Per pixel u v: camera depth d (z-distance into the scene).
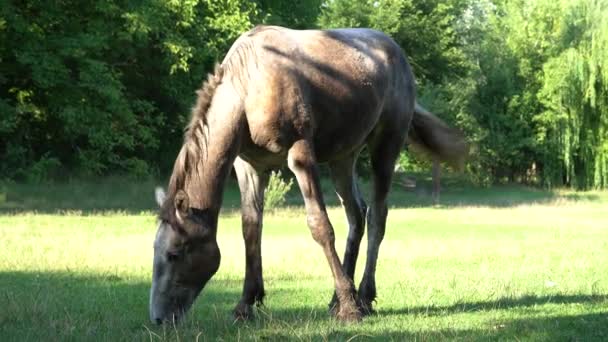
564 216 27.89
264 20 35.50
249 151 6.95
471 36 55.06
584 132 47.09
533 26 49.94
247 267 7.31
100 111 30.83
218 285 10.09
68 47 29.36
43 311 7.44
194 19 32.62
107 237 16.55
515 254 14.68
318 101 7.22
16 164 30.25
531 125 48.91
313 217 6.93
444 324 6.90
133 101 32.66
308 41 7.41
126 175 31.92
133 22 30.17
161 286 6.31
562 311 7.62
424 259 13.70
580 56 45.97
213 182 6.55
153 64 33.81
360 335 6.32
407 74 8.55
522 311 7.62
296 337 6.29
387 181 8.34
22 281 9.98
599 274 11.27
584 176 47.88
